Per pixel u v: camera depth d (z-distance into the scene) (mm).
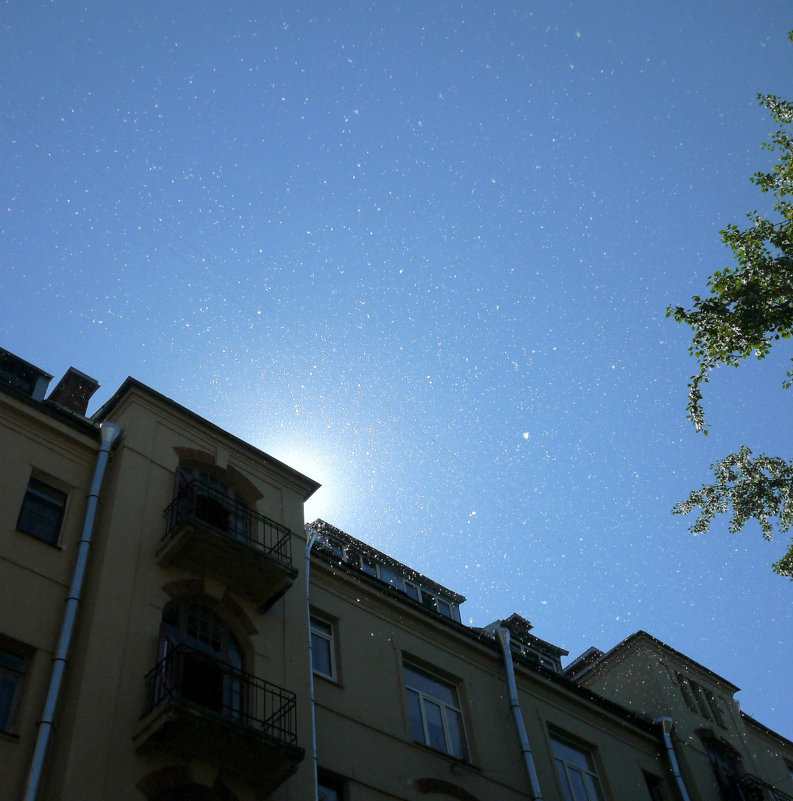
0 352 18688
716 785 24641
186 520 15336
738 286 17328
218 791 13375
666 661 28000
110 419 18219
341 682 17812
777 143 18250
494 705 20688
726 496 19578
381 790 16547
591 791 21781
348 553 23562
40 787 12047
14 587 14000
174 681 13430
